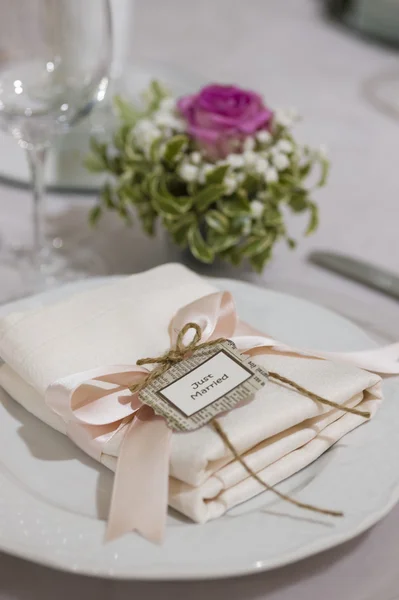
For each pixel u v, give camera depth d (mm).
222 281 903
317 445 716
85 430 708
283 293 893
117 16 1271
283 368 740
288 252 1080
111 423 713
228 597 656
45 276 1020
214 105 956
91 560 625
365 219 1167
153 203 947
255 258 977
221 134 944
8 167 1203
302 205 999
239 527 652
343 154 1341
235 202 944
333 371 737
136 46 1728
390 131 1441
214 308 769
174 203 936
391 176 1290
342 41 1836
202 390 702
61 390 699
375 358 794
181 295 808
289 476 706
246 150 954
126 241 1098
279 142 969
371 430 736
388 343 867
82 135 1204
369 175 1287
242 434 674
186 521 663
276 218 955
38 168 1017
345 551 689
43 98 967
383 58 1761
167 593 656
